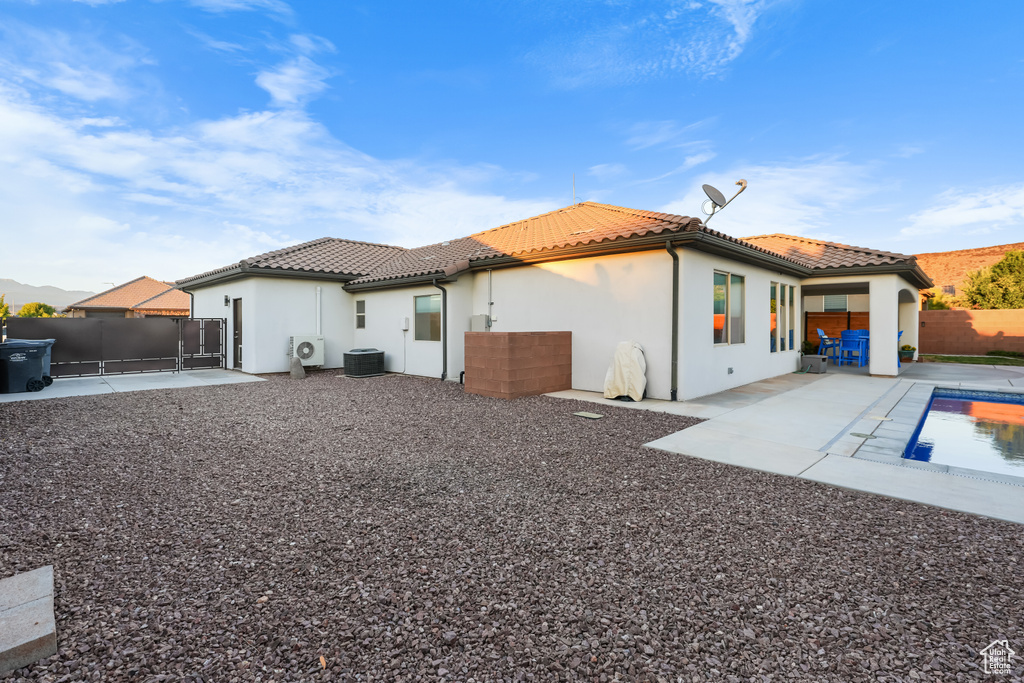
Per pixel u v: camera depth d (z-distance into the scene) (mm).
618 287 8820
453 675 1831
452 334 11250
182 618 2191
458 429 6156
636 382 8188
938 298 22547
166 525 3258
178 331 13211
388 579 2559
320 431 6059
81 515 3420
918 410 7344
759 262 9992
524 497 3797
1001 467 4770
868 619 2195
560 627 2143
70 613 2215
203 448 5258
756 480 4184
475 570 2660
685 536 3088
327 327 13883
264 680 1787
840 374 12305
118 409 7547
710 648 1995
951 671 1843
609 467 4570
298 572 2629
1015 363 15180
